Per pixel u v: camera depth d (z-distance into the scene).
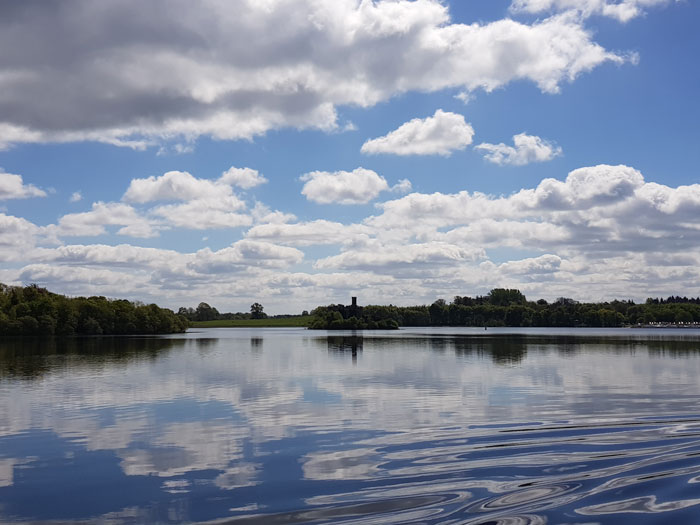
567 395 38.19
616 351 87.31
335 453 22.59
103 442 25.02
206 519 15.73
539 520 15.33
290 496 17.45
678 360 68.69
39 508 16.83
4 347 105.69
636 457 21.55
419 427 27.56
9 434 26.83
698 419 29.27
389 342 124.62
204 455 22.58
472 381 46.41
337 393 39.62
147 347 105.62
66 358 75.69
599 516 15.55
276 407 33.78
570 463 20.77
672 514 15.63
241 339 149.62
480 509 16.14
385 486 18.31
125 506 16.89
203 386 44.06
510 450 22.83
